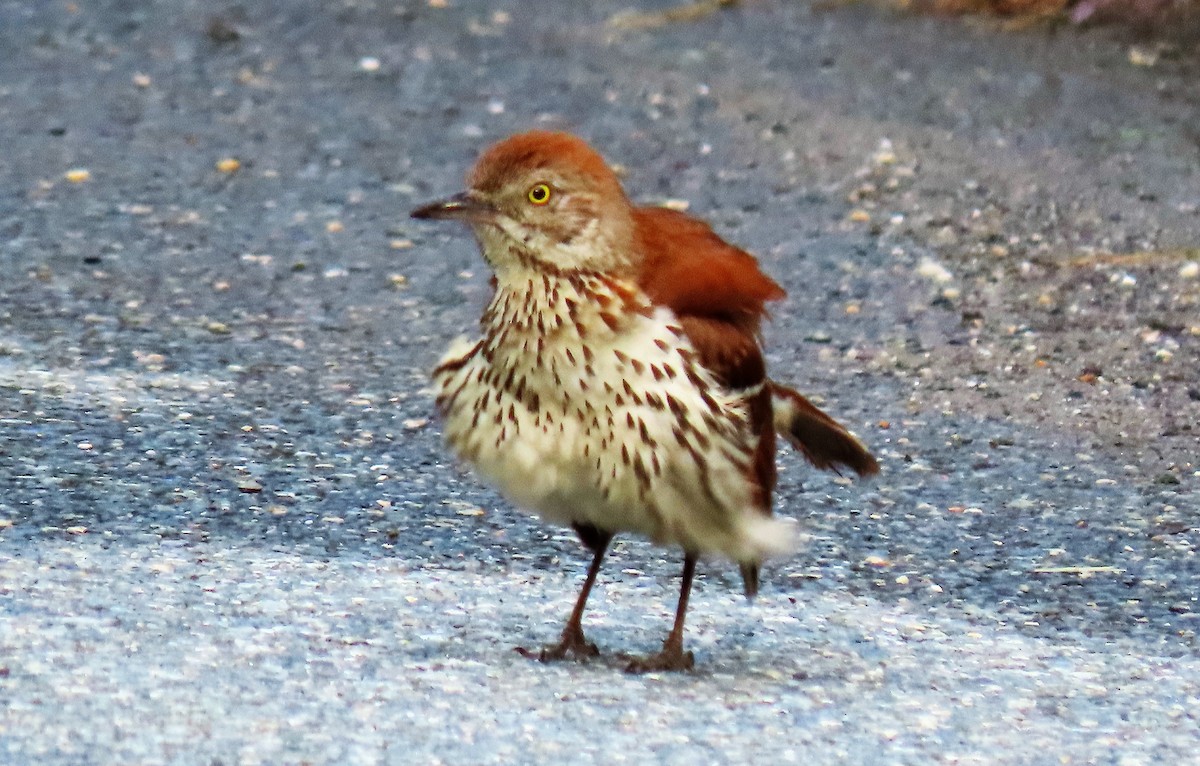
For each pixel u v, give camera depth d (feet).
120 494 37.99
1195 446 43.52
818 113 66.69
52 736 26.11
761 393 30.71
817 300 52.03
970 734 28.32
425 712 27.91
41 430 41.19
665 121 66.03
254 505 37.99
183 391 44.45
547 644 31.73
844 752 27.32
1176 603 35.29
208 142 63.67
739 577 36.01
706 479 29.48
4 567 33.50
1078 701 30.09
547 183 28.89
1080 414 45.21
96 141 63.36
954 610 34.76
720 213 58.23
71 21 76.18
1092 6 75.56
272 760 25.72
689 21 77.36
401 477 40.11
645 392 28.99
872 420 44.60
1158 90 69.31
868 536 38.29
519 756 26.40
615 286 29.12
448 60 72.23
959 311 51.47
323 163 62.13
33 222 55.98
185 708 27.37
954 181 60.70
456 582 34.78
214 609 32.07
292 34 75.10
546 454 29.43
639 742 27.25
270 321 49.65
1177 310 51.52
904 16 77.66
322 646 30.60
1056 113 66.90
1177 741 28.37
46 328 48.03
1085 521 39.29
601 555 31.53
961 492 40.70
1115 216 58.03
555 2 80.12
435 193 60.13
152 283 51.83
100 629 30.58
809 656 31.94
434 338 49.16
